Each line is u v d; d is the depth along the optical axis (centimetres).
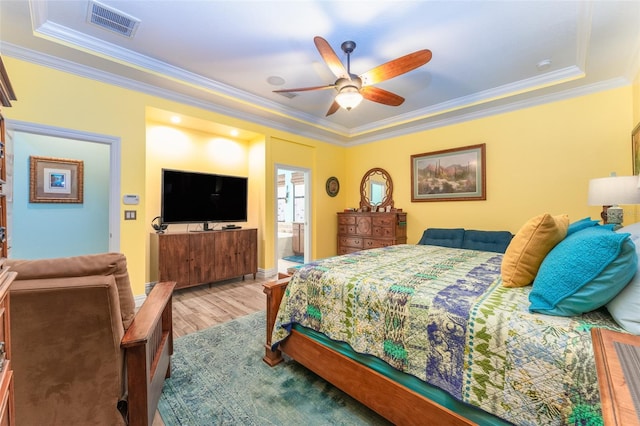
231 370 191
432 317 124
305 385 176
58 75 268
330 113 321
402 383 133
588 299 103
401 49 267
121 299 120
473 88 350
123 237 306
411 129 480
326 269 189
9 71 246
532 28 235
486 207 400
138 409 117
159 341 165
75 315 102
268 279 445
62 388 106
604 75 297
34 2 205
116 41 257
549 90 329
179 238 364
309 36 249
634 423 49
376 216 486
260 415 150
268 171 460
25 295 95
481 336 109
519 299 125
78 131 278
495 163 392
